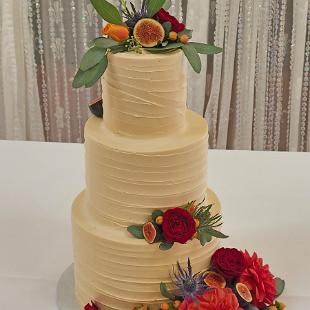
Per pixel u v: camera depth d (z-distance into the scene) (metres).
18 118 2.57
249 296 1.13
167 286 1.16
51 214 1.62
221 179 1.78
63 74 2.50
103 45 1.10
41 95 2.58
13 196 1.70
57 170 1.84
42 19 2.42
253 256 1.20
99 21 2.42
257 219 1.58
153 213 1.13
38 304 1.27
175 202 1.14
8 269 1.39
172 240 1.10
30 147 1.98
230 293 1.09
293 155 1.93
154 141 1.13
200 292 1.11
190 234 1.10
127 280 1.16
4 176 1.80
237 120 2.54
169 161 1.11
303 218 1.59
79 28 2.43
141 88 1.09
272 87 2.51
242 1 2.35
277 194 1.71
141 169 1.11
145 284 1.16
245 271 1.16
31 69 2.48
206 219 1.15
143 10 1.15
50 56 2.48
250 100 2.48
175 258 1.15
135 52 1.10
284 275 1.36
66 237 1.52
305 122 2.57
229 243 1.48
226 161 1.89
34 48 2.48
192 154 1.13
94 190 1.18
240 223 1.57
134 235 1.14
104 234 1.15
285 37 2.43
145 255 1.13
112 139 1.13
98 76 1.11
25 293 1.30
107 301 1.20
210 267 1.21
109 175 1.13
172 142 1.12
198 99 2.48
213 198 1.29
